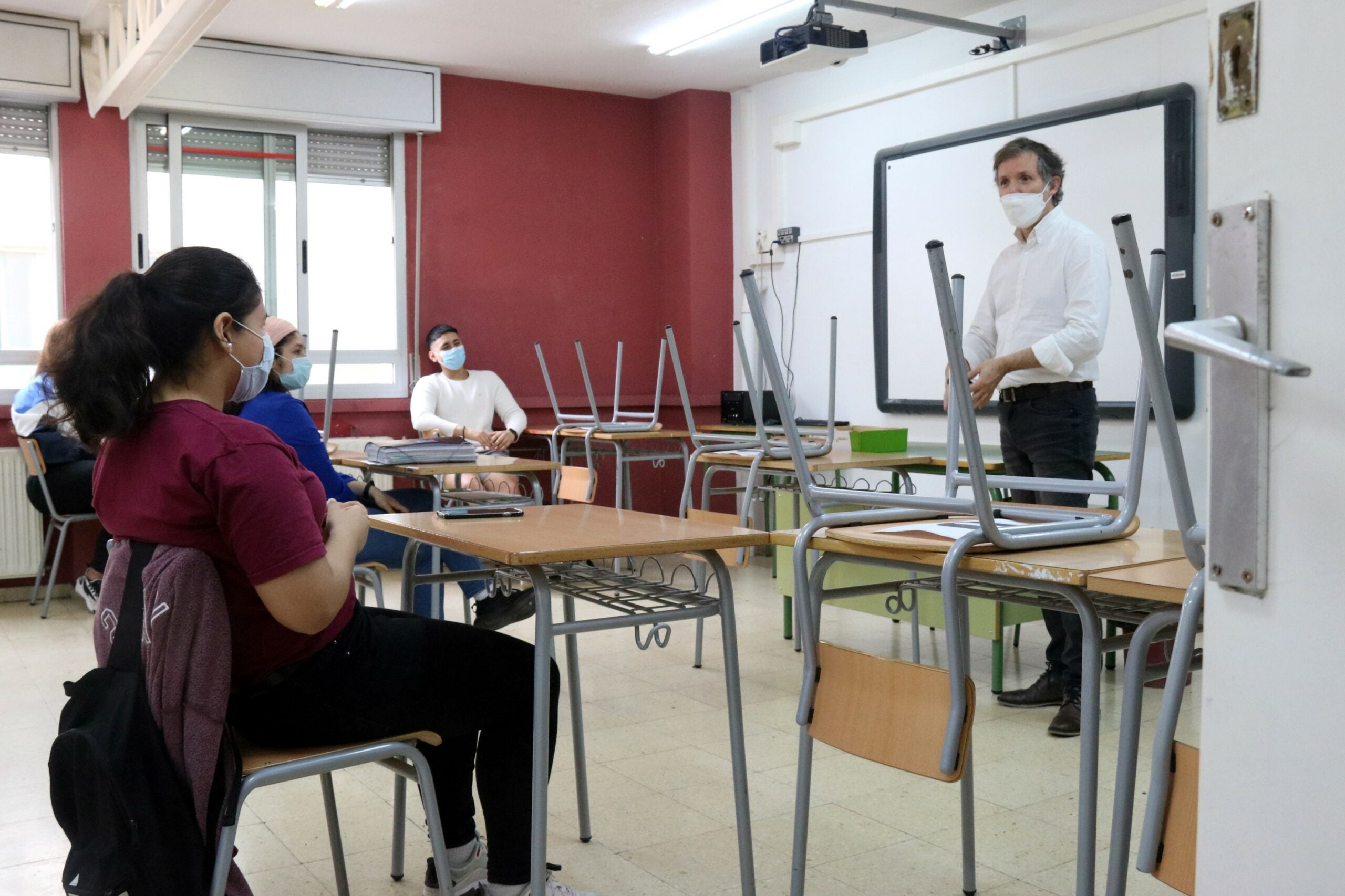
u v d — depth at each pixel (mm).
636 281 6852
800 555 1597
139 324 1327
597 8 5219
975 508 1369
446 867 1532
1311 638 728
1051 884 1986
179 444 1318
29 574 5145
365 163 6074
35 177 5273
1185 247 4438
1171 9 4457
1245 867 775
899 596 2285
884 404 5816
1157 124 4508
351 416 5984
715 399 6691
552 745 1743
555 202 6578
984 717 3082
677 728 3010
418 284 6184
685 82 6504
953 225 5418
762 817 2350
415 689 1538
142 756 1218
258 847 2205
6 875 2082
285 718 1451
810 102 6230
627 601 1769
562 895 1752
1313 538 724
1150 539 1560
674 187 6742
